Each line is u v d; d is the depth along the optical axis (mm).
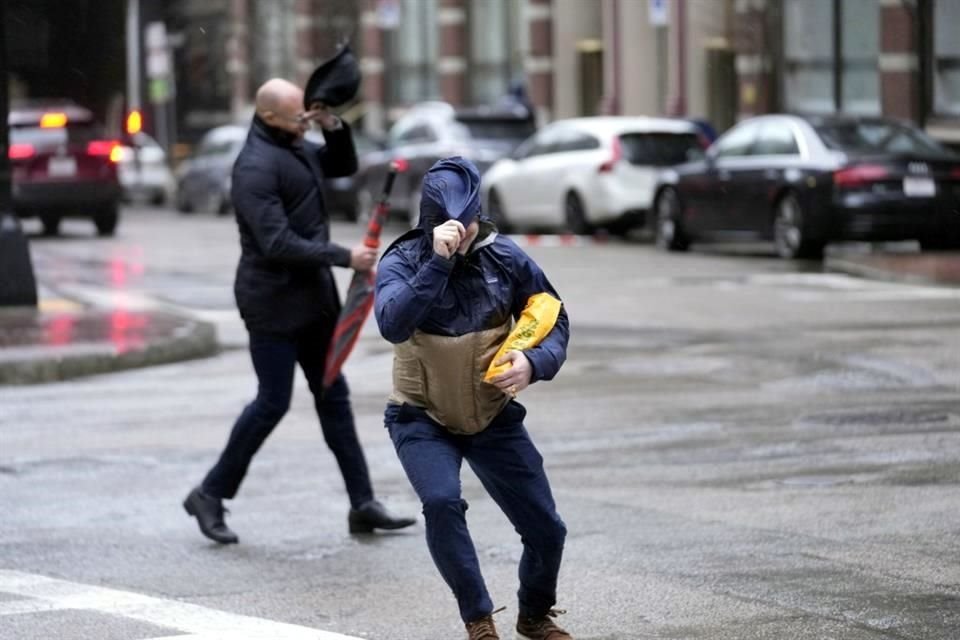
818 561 18672
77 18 147125
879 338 36094
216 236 76250
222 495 20516
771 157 55688
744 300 43938
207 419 28891
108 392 32094
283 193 20594
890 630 15977
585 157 65812
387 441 26562
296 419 28906
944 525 20250
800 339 36312
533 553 15555
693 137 66062
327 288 20875
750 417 27656
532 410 28719
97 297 48625
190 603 17672
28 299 42781
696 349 35344
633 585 17859
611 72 86750
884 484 22516
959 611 16578
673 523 20609
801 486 22516
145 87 124875
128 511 22203
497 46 106875
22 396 31688
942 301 42688
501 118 76688
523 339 14812
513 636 16312
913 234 52969
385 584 18469
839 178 52812
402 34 116562
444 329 15094
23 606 17531
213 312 45188
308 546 20297
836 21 75625
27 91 147875
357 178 82250
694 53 84375
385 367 34719
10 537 20766
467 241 14828
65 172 73938
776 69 78188
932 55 69812
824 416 27562
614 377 32094
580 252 60625
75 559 19672
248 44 132125
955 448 24766
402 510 21844
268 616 17125
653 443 25719
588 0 96938
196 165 97688
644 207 64500
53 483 23906
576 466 24141
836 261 51500
